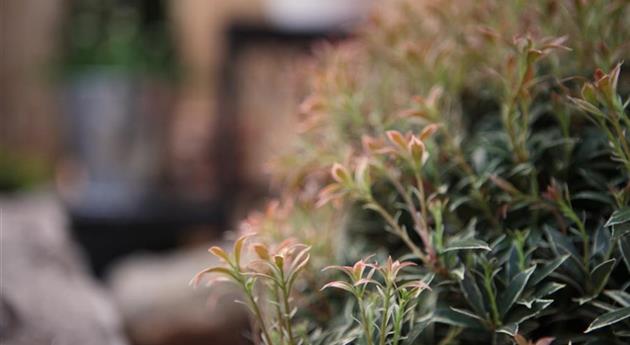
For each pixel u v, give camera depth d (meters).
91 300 0.68
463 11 0.57
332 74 0.55
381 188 0.52
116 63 1.41
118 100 1.41
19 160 1.44
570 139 0.48
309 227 0.53
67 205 1.28
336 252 0.52
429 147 0.49
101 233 1.29
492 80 0.55
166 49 1.57
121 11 1.59
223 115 1.60
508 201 0.47
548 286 0.43
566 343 0.44
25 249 0.76
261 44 1.59
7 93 1.83
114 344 0.62
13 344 0.58
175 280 0.98
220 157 1.58
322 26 1.54
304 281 0.51
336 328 0.47
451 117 0.54
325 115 0.54
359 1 1.55
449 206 0.49
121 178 1.44
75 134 1.43
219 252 0.42
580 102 0.43
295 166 0.56
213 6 1.98
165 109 1.48
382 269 0.42
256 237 0.50
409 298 0.42
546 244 0.45
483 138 0.51
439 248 0.45
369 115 0.56
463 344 0.47
